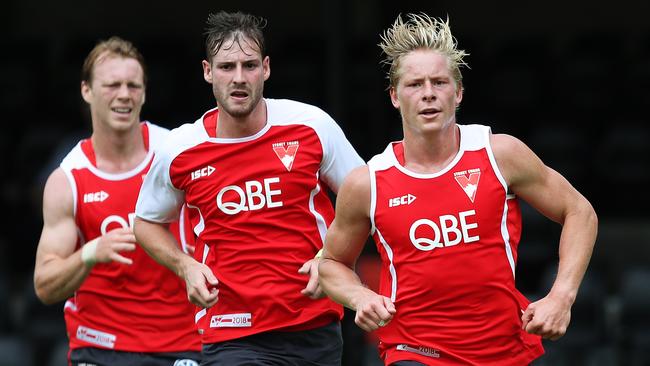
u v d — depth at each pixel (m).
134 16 52.78
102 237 22.12
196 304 20.05
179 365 23.47
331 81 33.09
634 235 41.66
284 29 51.81
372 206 18.45
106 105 23.33
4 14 52.94
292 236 20.73
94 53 23.62
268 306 20.61
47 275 22.98
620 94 44.59
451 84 18.03
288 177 20.67
